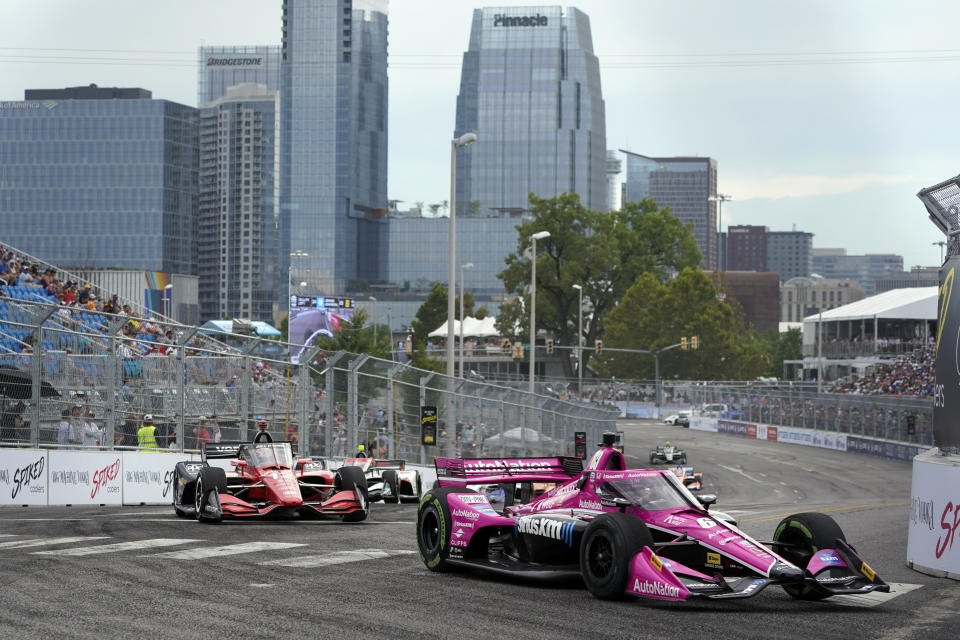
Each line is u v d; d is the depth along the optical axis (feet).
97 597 35.65
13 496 76.95
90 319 139.13
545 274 418.92
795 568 34.88
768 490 176.76
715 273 527.40
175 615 32.76
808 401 284.61
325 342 208.44
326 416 107.24
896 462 229.66
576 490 42.78
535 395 152.97
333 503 65.16
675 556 38.19
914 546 48.85
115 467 84.43
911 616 34.94
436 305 497.46
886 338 398.62
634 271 444.96
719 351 402.72
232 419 97.71
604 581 36.24
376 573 42.39
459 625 31.76
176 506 68.64
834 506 108.47
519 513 45.06
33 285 154.92
